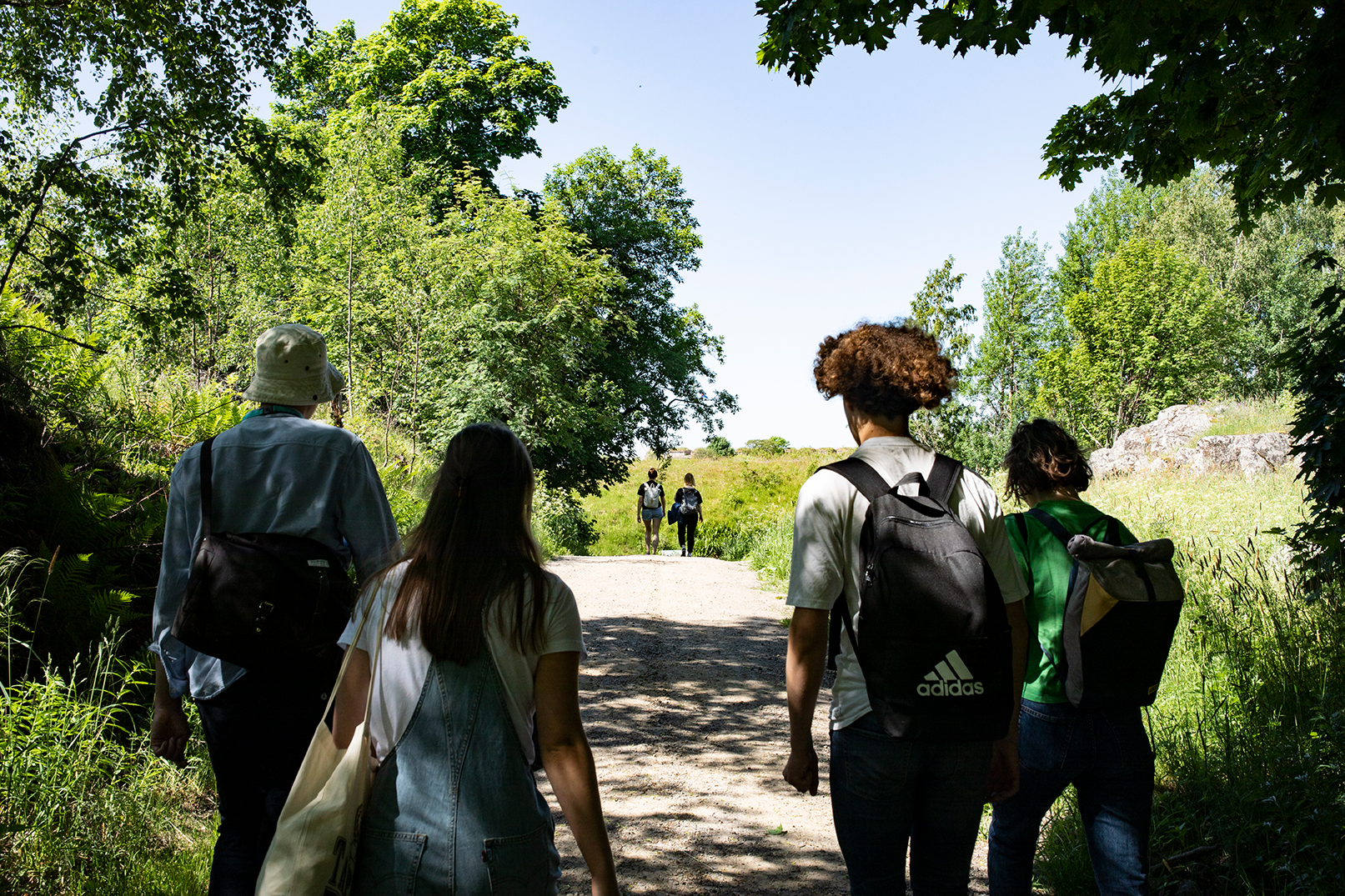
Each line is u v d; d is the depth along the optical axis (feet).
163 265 29.60
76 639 15.58
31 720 12.80
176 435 26.21
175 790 13.53
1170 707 16.97
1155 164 19.17
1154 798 13.73
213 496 8.78
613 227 97.81
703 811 16.07
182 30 27.78
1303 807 12.11
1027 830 9.37
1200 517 34.50
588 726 20.94
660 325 101.35
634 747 19.56
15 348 22.24
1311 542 18.22
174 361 36.83
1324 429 17.44
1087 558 8.89
